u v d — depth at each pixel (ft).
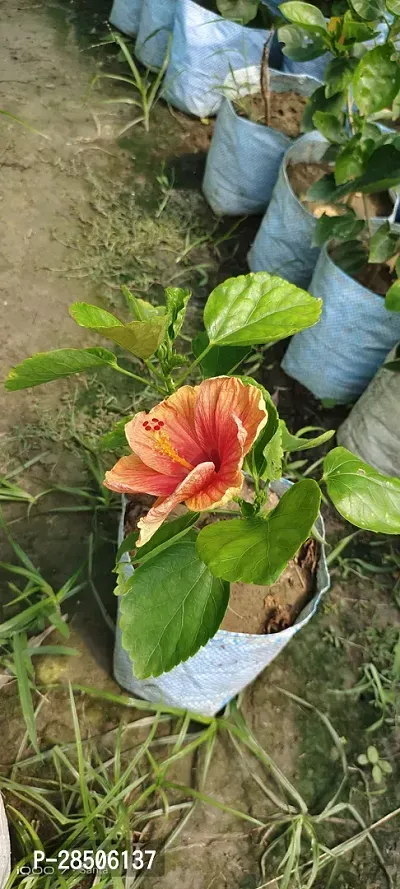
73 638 2.41
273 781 2.29
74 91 3.98
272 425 1.42
